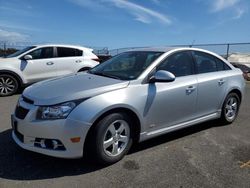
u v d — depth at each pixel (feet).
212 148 15.81
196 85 16.66
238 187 11.85
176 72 16.15
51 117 12.23
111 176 12.46
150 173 12.81
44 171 12.75
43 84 14.69
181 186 11.83
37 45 32.63
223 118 19.39
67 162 13.57
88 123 12.28
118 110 13.33
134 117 14.05
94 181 12.02
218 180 12.36
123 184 11.85
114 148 13.42
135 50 17.98
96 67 17.66
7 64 30.07
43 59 32.17
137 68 15.30
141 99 13.98
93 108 12.44
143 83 14.40
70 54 34.14
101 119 12.79
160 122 15.12
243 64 49.70
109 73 15.75
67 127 12.08
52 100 12.44
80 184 11.77
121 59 17.16
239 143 16.67
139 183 11.96
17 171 12.69
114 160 13.46
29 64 31.24
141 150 15.24
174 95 15.42
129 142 14.10
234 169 13.39
